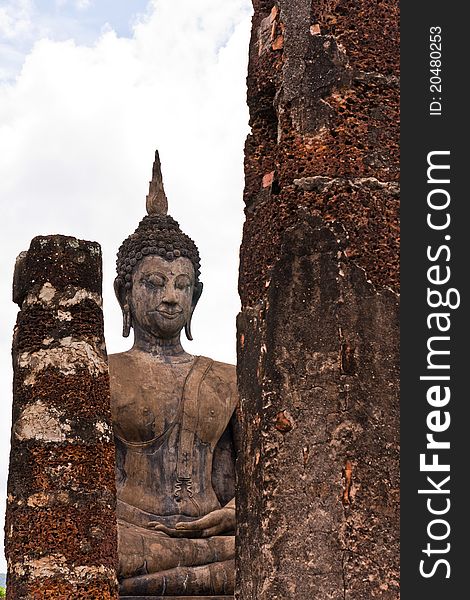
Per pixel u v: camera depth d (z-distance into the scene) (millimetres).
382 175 6520
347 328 6266
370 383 6219
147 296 11445
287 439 6230
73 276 9281
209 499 11055
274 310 6395
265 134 7035
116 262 11789
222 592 10672
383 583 6020
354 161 6516
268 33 6988
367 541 6055
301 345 6305
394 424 6195
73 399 9062
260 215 6730
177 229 11750
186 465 11055
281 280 6418
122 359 11273
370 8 6734
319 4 6762
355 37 6695
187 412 11117
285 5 6863
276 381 6305
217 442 11297
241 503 6445
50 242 9328
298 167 6562
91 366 9180
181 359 11461
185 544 10688
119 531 10547
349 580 6004
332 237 6383
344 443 6137
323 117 6582
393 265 6395
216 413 11203
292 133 6645
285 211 6527
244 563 6336
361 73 6641
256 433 6367
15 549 8797
